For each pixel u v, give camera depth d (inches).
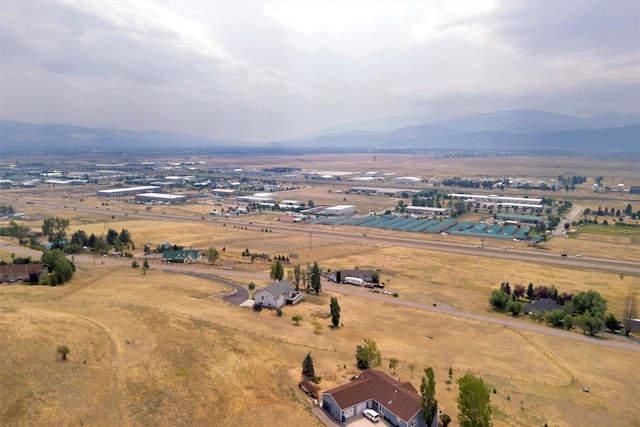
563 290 5147.6
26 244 6392.7
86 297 3875.5
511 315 4453.7
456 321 4168.3
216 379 2551.7
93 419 2057.1
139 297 4050.2
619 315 4399.6
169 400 2287.2
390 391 2541.8
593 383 3021.7
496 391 2819.9
